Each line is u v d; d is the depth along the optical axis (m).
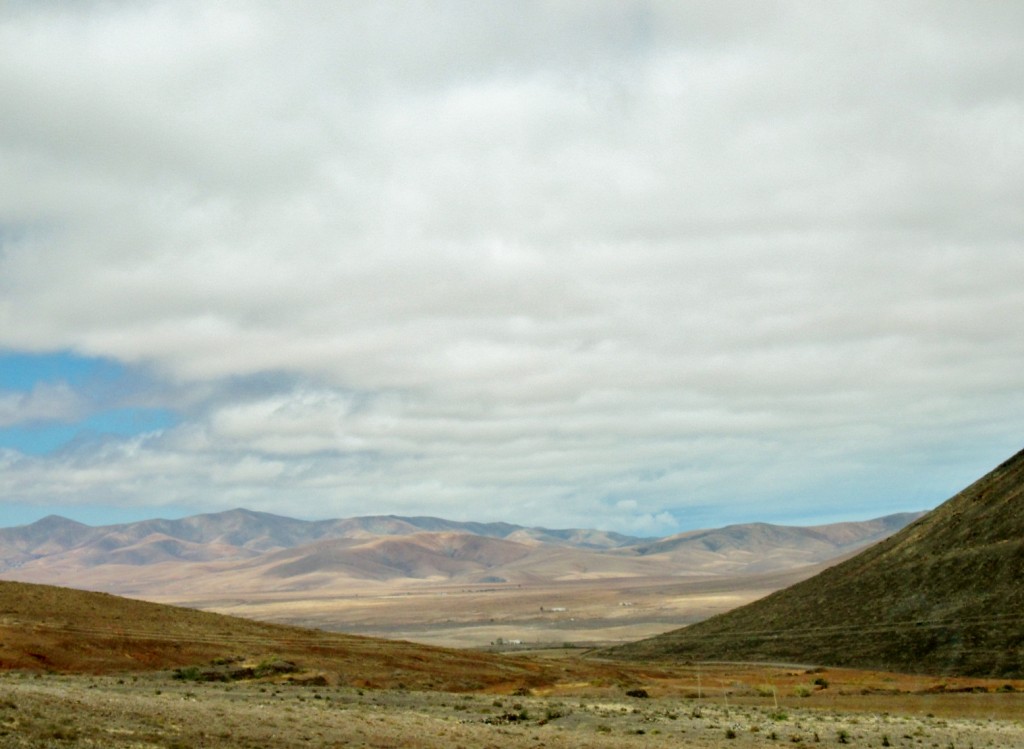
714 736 47.31
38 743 26.25
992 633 103.06
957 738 48.66
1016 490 131.62
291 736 34.97
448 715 51.53
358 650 84.94
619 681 88.00
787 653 123.50
